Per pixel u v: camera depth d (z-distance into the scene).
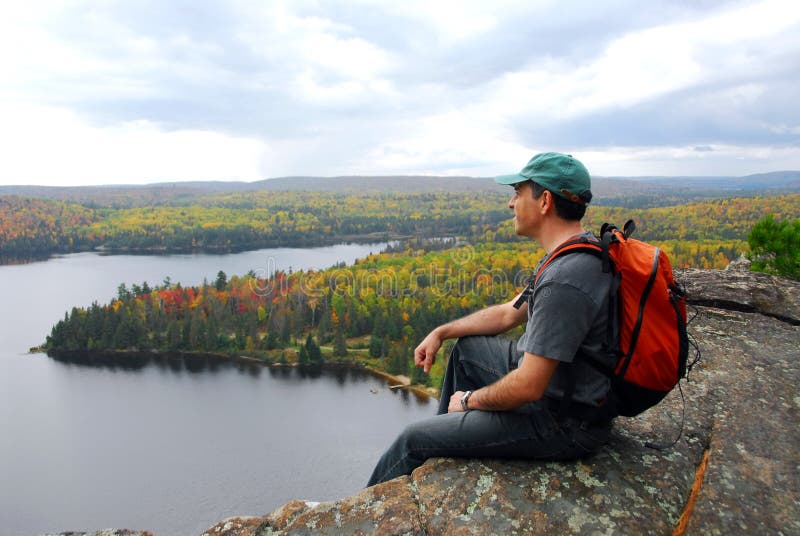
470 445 3.04
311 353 81.25
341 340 83.88
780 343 4.88
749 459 3.08
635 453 3.13
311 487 47.59
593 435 2.85
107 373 80.75
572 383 2.71
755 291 5.97
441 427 3.12
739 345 4.86
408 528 2.69
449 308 95.88
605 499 2.73
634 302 2.56
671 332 2.55
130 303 101.31
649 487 2.84
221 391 71.88
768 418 3.56
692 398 3.88
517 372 2.68
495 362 3.35
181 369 81.56
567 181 2.76
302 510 3.00
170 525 43.47
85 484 50.12
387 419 60.44
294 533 2.81
